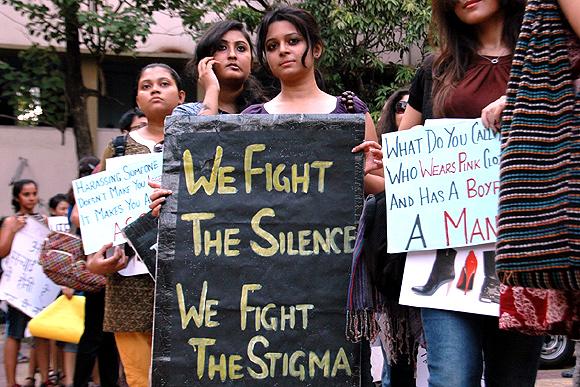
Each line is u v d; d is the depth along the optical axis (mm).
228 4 13414
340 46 13570
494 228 3441
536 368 3717
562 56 2545
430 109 3742
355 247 3707
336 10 13109
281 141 3820
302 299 3707
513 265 2523
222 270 3756
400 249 3576
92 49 13086
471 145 3510
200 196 3824
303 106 4215
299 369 3670
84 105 13195
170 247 3795
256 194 3803
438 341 3525
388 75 14859
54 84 12945
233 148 3838
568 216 2447
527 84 2582
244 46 4891
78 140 13188
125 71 16266
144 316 4836
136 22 12070
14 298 7719
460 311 3490
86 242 4809
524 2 3527
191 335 3721
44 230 7887
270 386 3672
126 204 4844
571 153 2473
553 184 2494
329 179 3779
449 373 3453
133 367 4938
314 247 3738
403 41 13867
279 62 4184
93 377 8016
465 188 3510
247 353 3693
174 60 15984
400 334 4094
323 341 3678
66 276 6395
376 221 3770
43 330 7406
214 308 3732
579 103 2504
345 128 3799
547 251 2473
